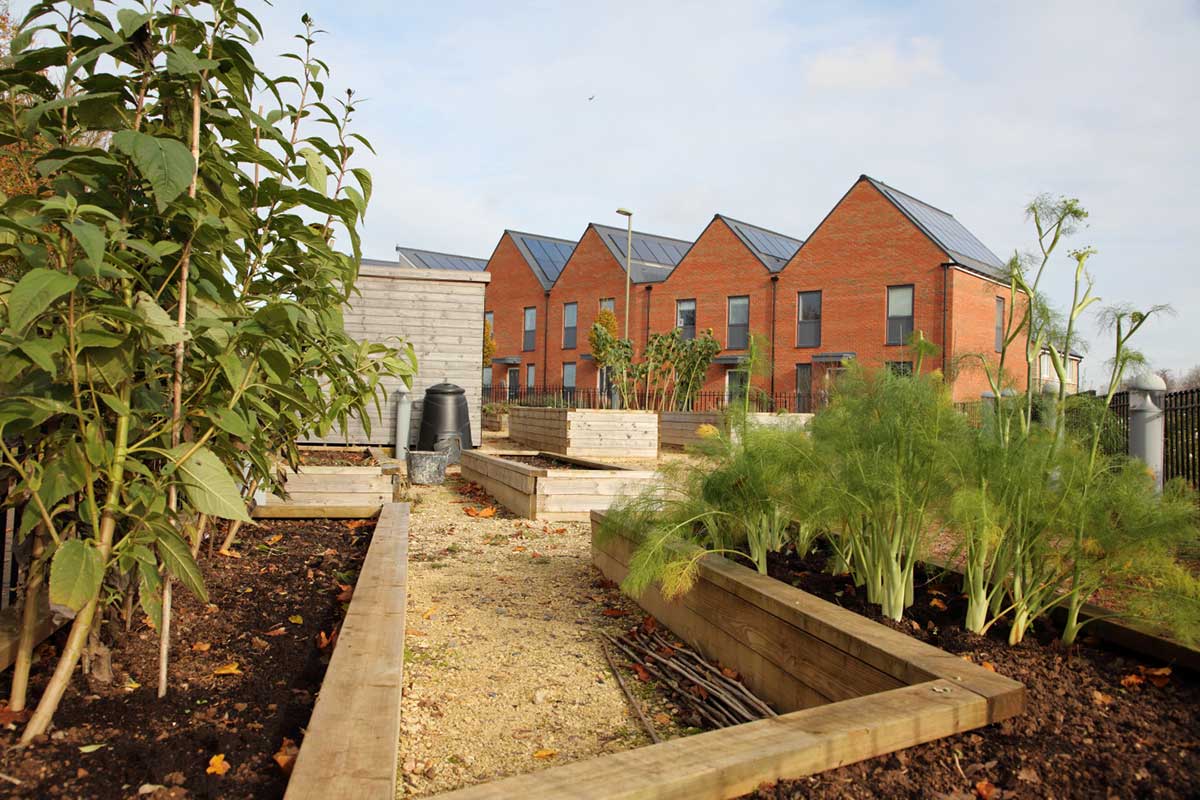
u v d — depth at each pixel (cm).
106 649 212
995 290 2339
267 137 234
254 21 223
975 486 294
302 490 652
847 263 2414
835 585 335
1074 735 195
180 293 198
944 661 216
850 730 173
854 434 337
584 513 683
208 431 204
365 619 254
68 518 215
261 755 179
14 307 147
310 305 303
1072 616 260
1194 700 219
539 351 3538
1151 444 617
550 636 365
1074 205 306
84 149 177
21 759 166
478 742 254
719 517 381
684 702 290
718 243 2786
